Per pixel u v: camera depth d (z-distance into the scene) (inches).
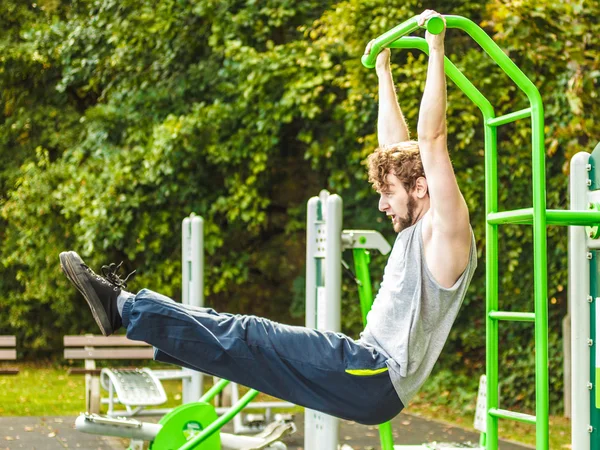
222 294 524.7
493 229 163.3
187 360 139.5
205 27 470.6
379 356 137.9
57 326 547.2
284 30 466.6
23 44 531.8
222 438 238.8
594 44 328.5
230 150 450.0
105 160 468.8
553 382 392.2
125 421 229.0
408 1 399.2
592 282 168.9
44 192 504.4
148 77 484.4
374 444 299.7
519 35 325.4
